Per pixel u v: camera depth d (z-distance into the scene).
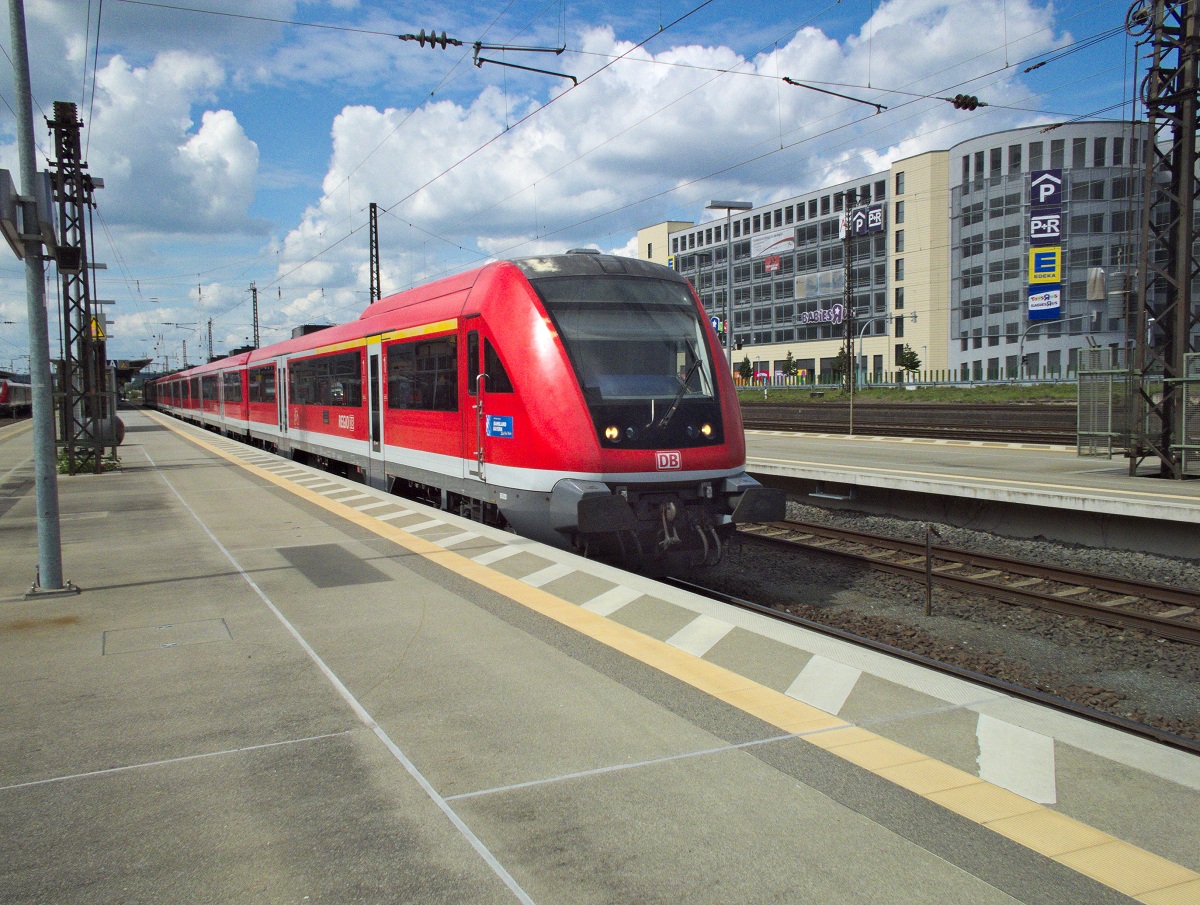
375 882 3.18
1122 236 57.38
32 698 4.98
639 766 4.08
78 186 19.52
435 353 11.91
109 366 20.08
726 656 5.62
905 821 3.58
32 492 15.73
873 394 56.53
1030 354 60.16
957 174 64.12
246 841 3.46
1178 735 5.82
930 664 6.80
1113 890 3.11
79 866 3.28
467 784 3.92
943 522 13.28
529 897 3.08
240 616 6.66
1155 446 13.77
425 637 6.09
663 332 9.91
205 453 23.77
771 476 16.00
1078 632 8.02
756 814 3.64
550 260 10.24
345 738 4.42
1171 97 14.05
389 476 14.19
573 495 8.87
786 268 78.94
